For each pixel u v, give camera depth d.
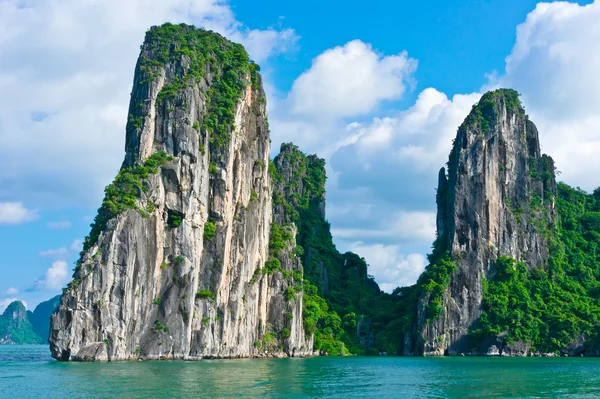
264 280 171.75
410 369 126.69
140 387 79.94
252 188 171.25
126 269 122.44
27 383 82.94
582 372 119.88
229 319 149.12
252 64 178.88
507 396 80.94
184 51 153.00
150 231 130.00
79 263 121.38
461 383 96.38
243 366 120.44
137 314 125.75
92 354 116.88
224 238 146.88
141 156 138.12
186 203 138.88
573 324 197.75
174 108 144.00
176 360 130.38
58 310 118.12
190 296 135.62
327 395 79.00
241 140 163.12
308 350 190.38
